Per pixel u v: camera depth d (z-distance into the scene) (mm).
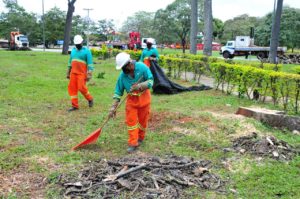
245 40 41938
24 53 33031
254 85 10570
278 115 7555
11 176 4996
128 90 6094
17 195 4465
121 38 69875
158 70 11797
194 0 22734
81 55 8734
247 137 6582
